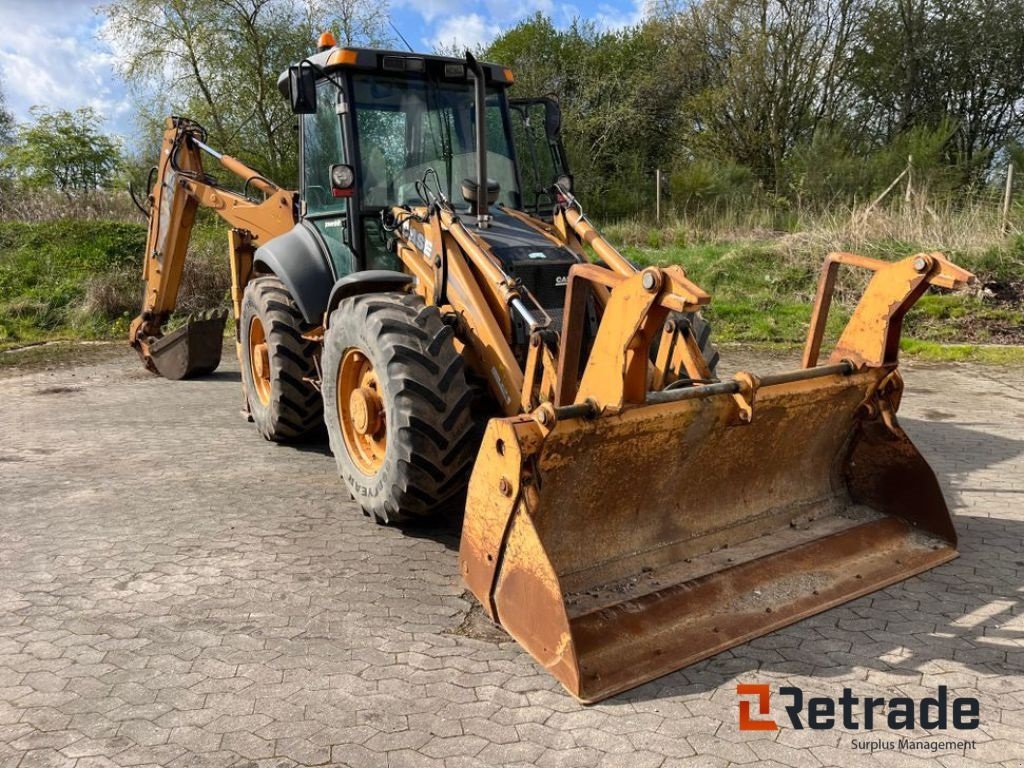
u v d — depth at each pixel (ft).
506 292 13.25
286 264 17.34
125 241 44.62
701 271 39.68
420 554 13.76
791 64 75.05
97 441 20.88
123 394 26.45
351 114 16.15
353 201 16.16
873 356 13.35
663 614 10.86
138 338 28.45
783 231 49.93
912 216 40.86
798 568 12.25
